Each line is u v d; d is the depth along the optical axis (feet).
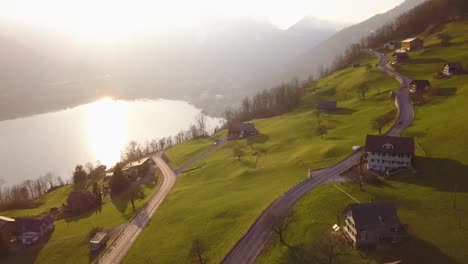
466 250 262.88
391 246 276.21
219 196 461.78
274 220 330.75
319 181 411.54
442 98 577.84
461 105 519.19
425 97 604.49
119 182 610.65
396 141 403.13
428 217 305.94
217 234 362.74
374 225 279.28
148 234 410.72
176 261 338.75
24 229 459.32
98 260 379.96
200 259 313.53
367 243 281.33
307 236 311.27
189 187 536.01
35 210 601.62
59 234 468.34
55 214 565.12
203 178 564.71
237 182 493.77
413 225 297.94
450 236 279.08
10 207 633.61
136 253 374.63
